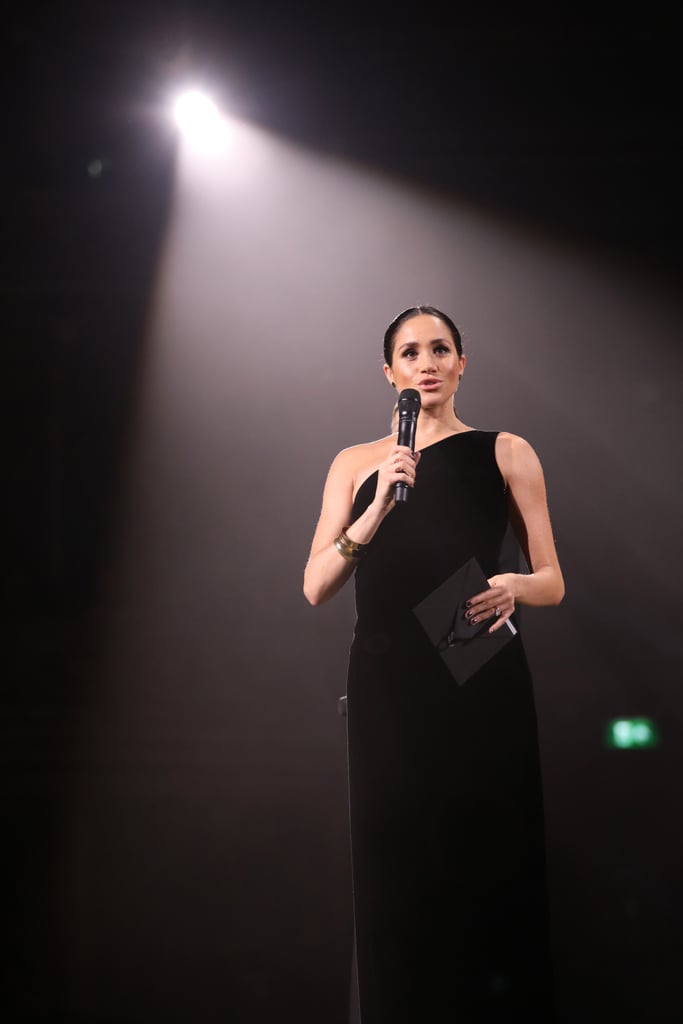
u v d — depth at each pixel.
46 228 13.27
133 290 13.91
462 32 9.89
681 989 5.86
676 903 7.28
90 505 15.33
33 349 15.17
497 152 11.84
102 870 9.45
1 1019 6.39
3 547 15.44
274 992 6.71
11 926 8.08
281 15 9.38
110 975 7.12
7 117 11.11
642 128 11.32
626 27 9.95
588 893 7.59
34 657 14.41
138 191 12.26
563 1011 5.62
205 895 8.73
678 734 11.74
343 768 11.92
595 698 12.25
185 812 11.05
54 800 11.79
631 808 9.73
